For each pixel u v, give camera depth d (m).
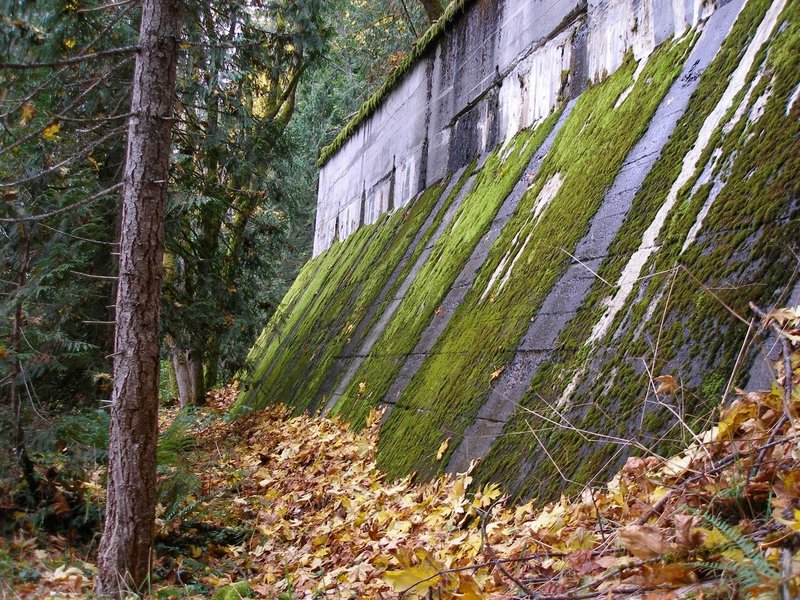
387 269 10.84
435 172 10.86
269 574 4.97
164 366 20.38
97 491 5.86
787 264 3.20
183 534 5.89
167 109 4.50
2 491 5.17
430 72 11.43
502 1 8.91
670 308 3.87
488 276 6.79
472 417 5.36
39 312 7.01
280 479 7.79
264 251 12.04
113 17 7.86
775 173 3.61
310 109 24.03
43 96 6.94
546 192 6.52
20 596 3.77
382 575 3.93
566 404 4.32
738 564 1.74
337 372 10.09
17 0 6.03
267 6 10.24
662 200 4.57
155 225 4.43
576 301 4.93
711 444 2.68
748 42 4.59
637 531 2.15
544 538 3.03
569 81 7.22
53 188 7.35
